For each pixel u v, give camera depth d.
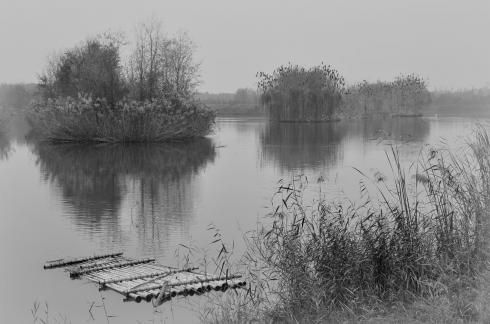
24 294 8.73
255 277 7.96
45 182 19.77
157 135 34.47
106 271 9.69
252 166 23.11
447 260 7.20
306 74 55.34
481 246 7.36
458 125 44.34
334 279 7.16
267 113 56.69
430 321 6.02
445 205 8.22
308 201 14.21
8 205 15.54
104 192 17.58
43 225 13.12
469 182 8.30
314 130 43.41
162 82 38.06
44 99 43.69
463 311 6.07
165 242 11.40
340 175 19.31
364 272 7.30
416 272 7.28
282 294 7.21
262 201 15.44
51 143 34.88
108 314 7.89
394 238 7.70
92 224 13.15
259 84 56.12
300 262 7.42
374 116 65.12
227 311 7.16
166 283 8.70
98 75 35.78
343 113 61.66
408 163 21.25
